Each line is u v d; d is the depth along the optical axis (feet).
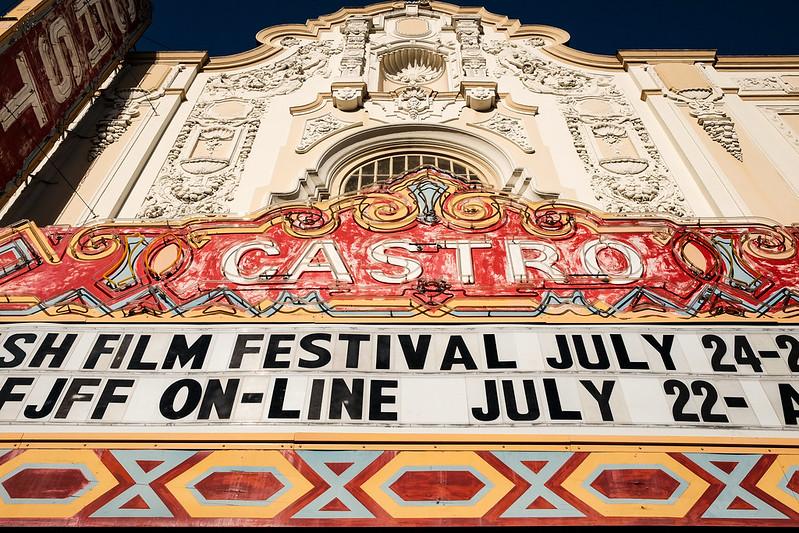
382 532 15.05
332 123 37.17
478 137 35.99
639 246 21.75
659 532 15.03
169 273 21.18
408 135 36.60
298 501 15.28
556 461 16.16
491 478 15.79
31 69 32.14
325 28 46.50
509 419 17.06
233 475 15.84
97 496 15.38
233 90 41.16
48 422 17.02
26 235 22.33
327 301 20.08
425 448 16.40
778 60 43.86
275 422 16.93
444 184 24.03
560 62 43.14
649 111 38.78
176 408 17.35
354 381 17.89
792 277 20.88
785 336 19.19
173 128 37.32
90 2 38.55
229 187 32.99
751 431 16.87
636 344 18.95
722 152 34.55
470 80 40.24
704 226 22.30
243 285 20.70
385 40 44.98
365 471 15.92
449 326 19.35
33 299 20.38
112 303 20.26
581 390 17.76
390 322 19.45
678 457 16.28
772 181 32.63
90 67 37.99
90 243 22.20
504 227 22.40
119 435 16.72
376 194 23.65
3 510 15.05
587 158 34.71
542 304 20.02
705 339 19.12
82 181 32.86
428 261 21.29
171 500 15.30
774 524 14.97
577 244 21.81
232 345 18.92
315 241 21.97
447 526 14.84
